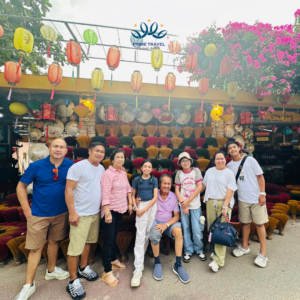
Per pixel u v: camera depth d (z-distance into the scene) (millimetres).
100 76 3023
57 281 1887
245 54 3139
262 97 3670
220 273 2006
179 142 3688
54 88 3201
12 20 4188
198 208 2340
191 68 3172
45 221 1716
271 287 1779
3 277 1950
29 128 3889
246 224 2363
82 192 1732
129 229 2566
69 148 3516
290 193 4418
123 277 1951
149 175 2178
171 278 1930
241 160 2346
